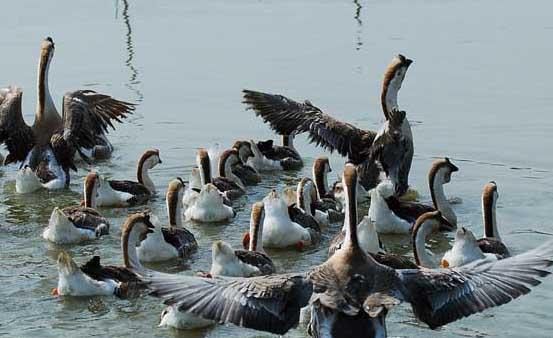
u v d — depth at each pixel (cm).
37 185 2261
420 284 1124
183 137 2614
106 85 2966
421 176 2331
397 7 3853
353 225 1214
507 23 3578
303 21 3659
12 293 1680
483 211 1895
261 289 1091
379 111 2709
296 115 2191
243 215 2117
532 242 1903
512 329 1534
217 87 2952
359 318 1111
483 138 2522
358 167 2175
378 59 3175
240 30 3538
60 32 3500
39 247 1917
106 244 1931
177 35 3484
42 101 2328
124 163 2467
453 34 3444
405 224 2019
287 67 3109
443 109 2728
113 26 3591
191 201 2167
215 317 1059
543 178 2278
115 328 1548
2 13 3747
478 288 1091
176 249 1848
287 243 1917
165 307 1570
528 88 2869
